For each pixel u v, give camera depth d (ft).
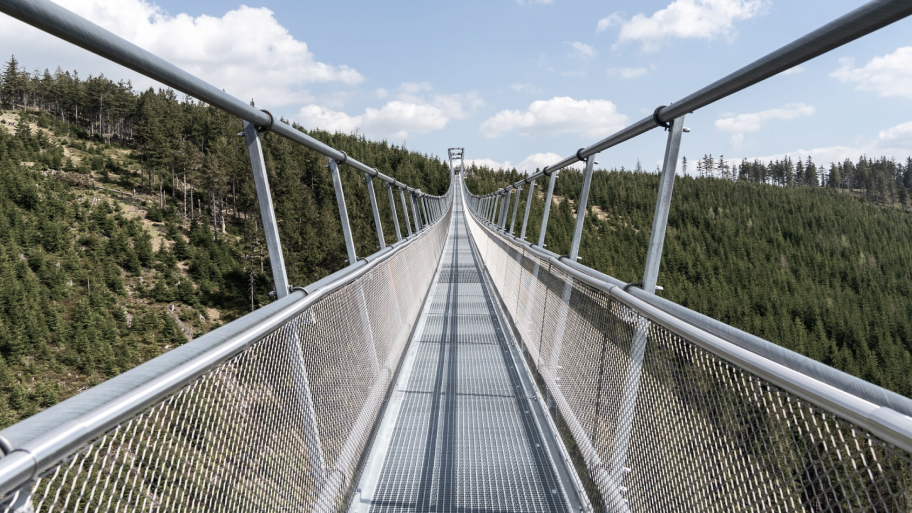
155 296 206.08
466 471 9.43
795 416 3.05
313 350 6.34
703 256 258.98
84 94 371.97
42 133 308.81
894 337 195.42
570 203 303.27
